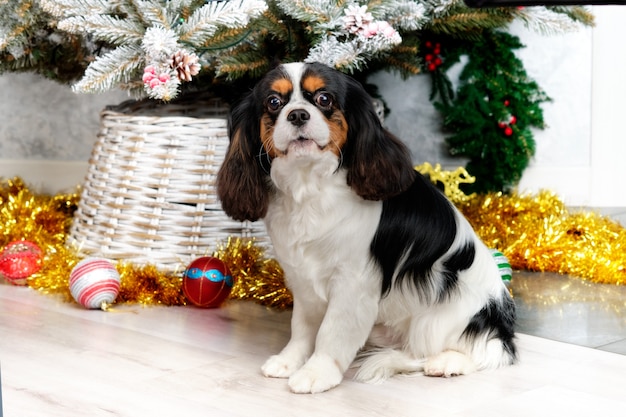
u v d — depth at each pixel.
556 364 2.07
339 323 1.92
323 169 1.88
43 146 4.52
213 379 1.92
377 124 1.92
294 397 1.81
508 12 2.97
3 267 2.82
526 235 3.24
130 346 2.17
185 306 2.62
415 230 1.97
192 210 2.77
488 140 3.89
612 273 3.01
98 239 2.83
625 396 1.84
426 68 3.89
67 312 2.52
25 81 4.47
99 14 2.48
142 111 2.95
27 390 1.81
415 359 2.03
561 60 4.04
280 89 1.89
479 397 1.82
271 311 2.58
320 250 1.92
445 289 2.00
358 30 2.46
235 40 2.59
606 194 4.06
